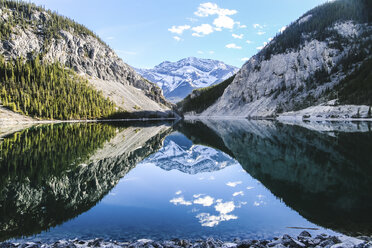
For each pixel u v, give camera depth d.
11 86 121.75
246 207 15.49
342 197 16.88
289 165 27.75
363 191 17.92
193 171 26.62
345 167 25.27
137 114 187.12
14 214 14.27
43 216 14.12
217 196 17.84
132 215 14.27
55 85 142.62
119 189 19.66
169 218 13.80
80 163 28.31
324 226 12.67
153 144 51.31
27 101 115.31
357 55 164.75
